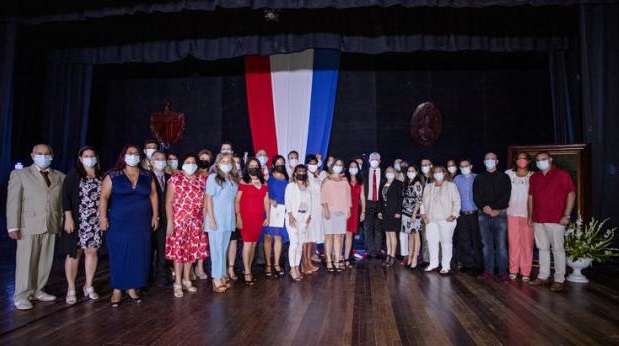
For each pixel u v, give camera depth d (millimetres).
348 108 8297
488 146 8242
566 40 6895
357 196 5848
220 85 8672
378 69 8305
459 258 5352
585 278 4711
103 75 9133
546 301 3889
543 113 8203
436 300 3918
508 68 8266
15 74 7391
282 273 5078
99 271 5344
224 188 4238
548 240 4539
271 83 8141
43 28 7559
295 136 8039
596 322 3275
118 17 7242
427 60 8289
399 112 8258
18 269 3650
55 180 3898
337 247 5395
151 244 4055
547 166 4539
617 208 5680
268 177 5309
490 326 3180
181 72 8836
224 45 7008
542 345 2807
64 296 4074
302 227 4867
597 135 5793
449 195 5125
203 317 3391
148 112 8961
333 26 6730
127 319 3346
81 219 3824
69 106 8203
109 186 3734
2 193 7023
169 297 4031
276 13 6480
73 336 2965
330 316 3424
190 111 8773
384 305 3744
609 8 5816
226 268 4785
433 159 8211
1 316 3400
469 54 8273
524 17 6879
